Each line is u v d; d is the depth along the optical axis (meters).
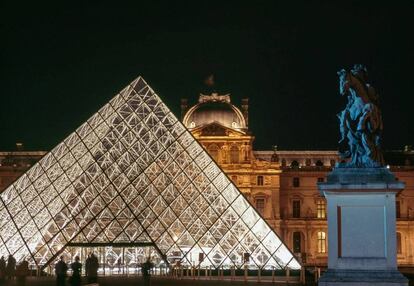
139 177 91.38
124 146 95.00
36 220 87.00
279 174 184.50
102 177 91.12
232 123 188.12
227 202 90.38
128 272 89.69
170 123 98.00
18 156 199.75
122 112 99.12
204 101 191.25
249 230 87.94
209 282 71.69
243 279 78.75
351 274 28.91
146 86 101.38
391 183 28.91
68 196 89.25
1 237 86.56
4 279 66.19
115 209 88.31
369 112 30.44
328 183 29.47
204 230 87.88
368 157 30.28
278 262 86.44
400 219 186.88
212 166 93.75
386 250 28.97
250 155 183.88
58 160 93.50
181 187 91.38
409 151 199.88
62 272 52.41
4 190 90.56
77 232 85.69
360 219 29.28
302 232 189.38
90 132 96.50
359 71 31.31
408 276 90.62
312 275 86.81
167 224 87.88
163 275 85.31
